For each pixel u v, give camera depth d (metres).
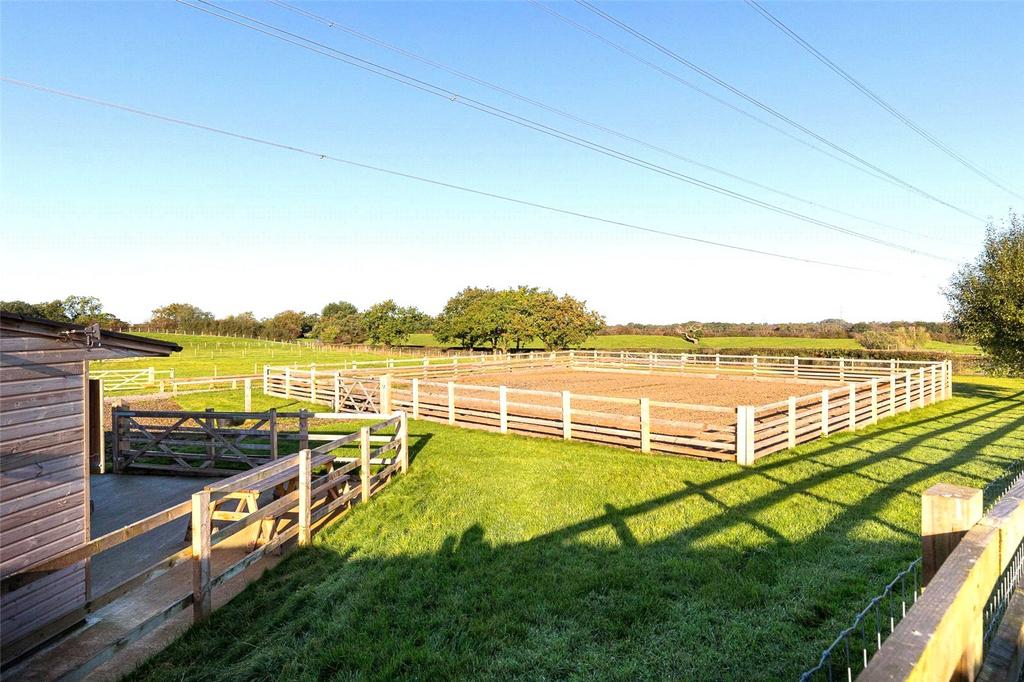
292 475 7.11
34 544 5.07
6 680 4.38
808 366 29.70
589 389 25.23
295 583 6.09
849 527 7.53
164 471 10.99
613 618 5.21
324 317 120.69
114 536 4.48
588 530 7.50
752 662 4.48
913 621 1.84
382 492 9.49
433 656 4.63
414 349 69.94
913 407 19.84
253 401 22.23
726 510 8.30
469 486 9.72
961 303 23.19
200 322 119.56
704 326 97.56
